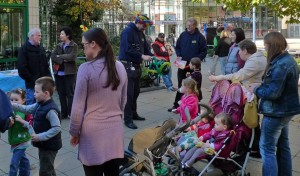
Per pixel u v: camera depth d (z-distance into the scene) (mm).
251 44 4641
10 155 5465
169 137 3934
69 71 7090
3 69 9969
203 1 8945
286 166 4250
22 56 6148
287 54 3852
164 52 10523
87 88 3164
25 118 4176
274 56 3846
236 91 4379
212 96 4898
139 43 6691
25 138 4070
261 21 31094
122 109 3422
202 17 36500
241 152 4410
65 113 7305
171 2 36969
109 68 3188
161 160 4223
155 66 10469
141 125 6926
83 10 14430
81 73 3152
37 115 3898
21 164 4266
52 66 7262
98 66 3170
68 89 7172
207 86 11000
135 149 4035
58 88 7211
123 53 6598
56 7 14602
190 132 4594
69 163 5152
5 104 3369
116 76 3221
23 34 10352
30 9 10477
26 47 6188
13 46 10180
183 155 4391
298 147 5672
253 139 4312
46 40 13375
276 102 3826
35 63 6223
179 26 36812
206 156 4301
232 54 6055
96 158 3182
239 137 4254
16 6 10148
